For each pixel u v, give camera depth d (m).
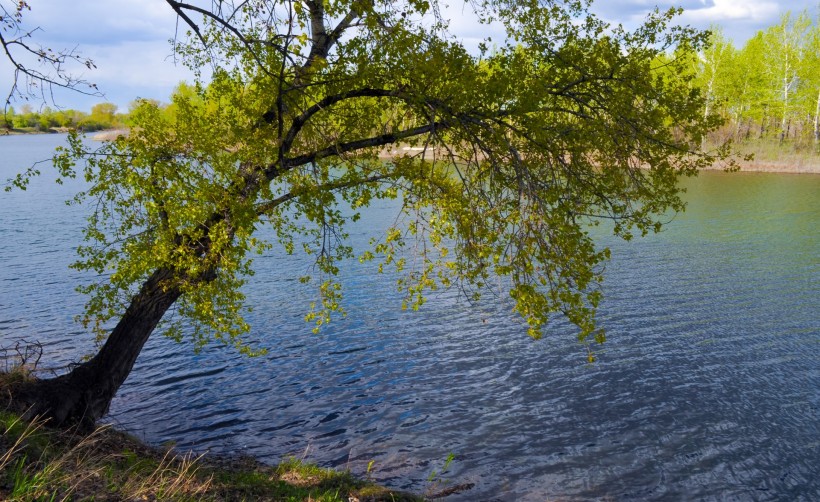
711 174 57.97
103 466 7.17
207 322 10.07
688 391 13.27
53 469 6.21
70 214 36.94
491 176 7.91
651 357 15.19
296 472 9.29
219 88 8.58
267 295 20.78
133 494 6.39
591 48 8.47
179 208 7.94
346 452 10.91
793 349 15.59
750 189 47.41
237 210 7.99
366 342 16.47
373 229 31.56
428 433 11.61
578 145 7.78
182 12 7.41
